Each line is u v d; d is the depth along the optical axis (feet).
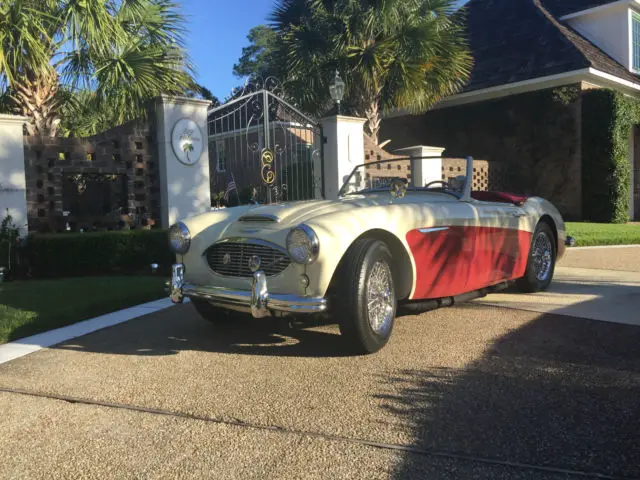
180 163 27.40
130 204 27.02
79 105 32.68
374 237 12.76
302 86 45.34
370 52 42.11
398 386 10.27
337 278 11.90
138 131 27.14
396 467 7.38
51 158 25.36
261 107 31.76
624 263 25.71
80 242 24.11
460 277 14.40
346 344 12.03
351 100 46.80
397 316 15.74
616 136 45.52
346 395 9.91
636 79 52.03
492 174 50.65
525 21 56.39
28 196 24.97
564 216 48.65
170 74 29.35
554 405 9.20
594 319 14.85
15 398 10.32
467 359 11.73
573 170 47.85
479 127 54.39
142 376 11.32
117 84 27.78
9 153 23.62
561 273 23.11
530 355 11.88
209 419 9.12
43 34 26.45
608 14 54.29
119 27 27.96
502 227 16.08
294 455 7.82
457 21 53.26
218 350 13.04
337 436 8.34
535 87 49.62
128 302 18.74
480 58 56.24
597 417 8.69
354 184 18.38
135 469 7.61
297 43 44.04
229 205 47.03
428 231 13.32
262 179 28.91
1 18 24.29
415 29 42.37
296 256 11.21
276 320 15.93
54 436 8.70
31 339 14.49
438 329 14.24
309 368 11.47
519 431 8.29
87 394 10.42
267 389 10.35
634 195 58.90
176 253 13.75
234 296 12.21
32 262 23.80
